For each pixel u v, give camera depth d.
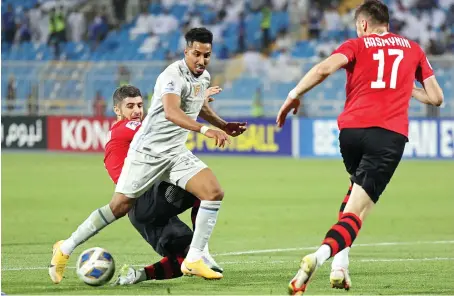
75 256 24.86
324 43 78.81
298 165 59.41
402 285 19.52
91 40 83.81
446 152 61.41
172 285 19.34
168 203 19.14
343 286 18.23
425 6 79.06
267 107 69.06
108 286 19.16
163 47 82.81
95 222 19.06
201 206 18.75
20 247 27.02
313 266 15.99
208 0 85.50
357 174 17.45
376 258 24.59
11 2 85.94
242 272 21.58
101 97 71.81
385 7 18.31
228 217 36.00
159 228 19.48
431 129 61.66
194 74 18.88
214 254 25.61
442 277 20.80
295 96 17.33
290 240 29.28
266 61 70.50
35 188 47.03
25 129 70.38
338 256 18.23
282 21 81.25
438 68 64.31
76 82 72.50
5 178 52.03
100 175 53.59
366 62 17.59
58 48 83.38
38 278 20.31
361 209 17.30
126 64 71.00
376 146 17.36
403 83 17.73
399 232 31.80
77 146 68.88
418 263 23.45
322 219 35.41
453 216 36.62
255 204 40.50
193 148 67.50
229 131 20.72
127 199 19.00
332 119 63.81
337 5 81.25
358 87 17.73
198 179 18.70
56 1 86.12
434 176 52.47
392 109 17.58
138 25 84.94
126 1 86.12
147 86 70.50
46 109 72.81
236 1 84.75
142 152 18.80
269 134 65.50
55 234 30.58
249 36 81.25
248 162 61.69
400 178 51.66
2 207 39.16
